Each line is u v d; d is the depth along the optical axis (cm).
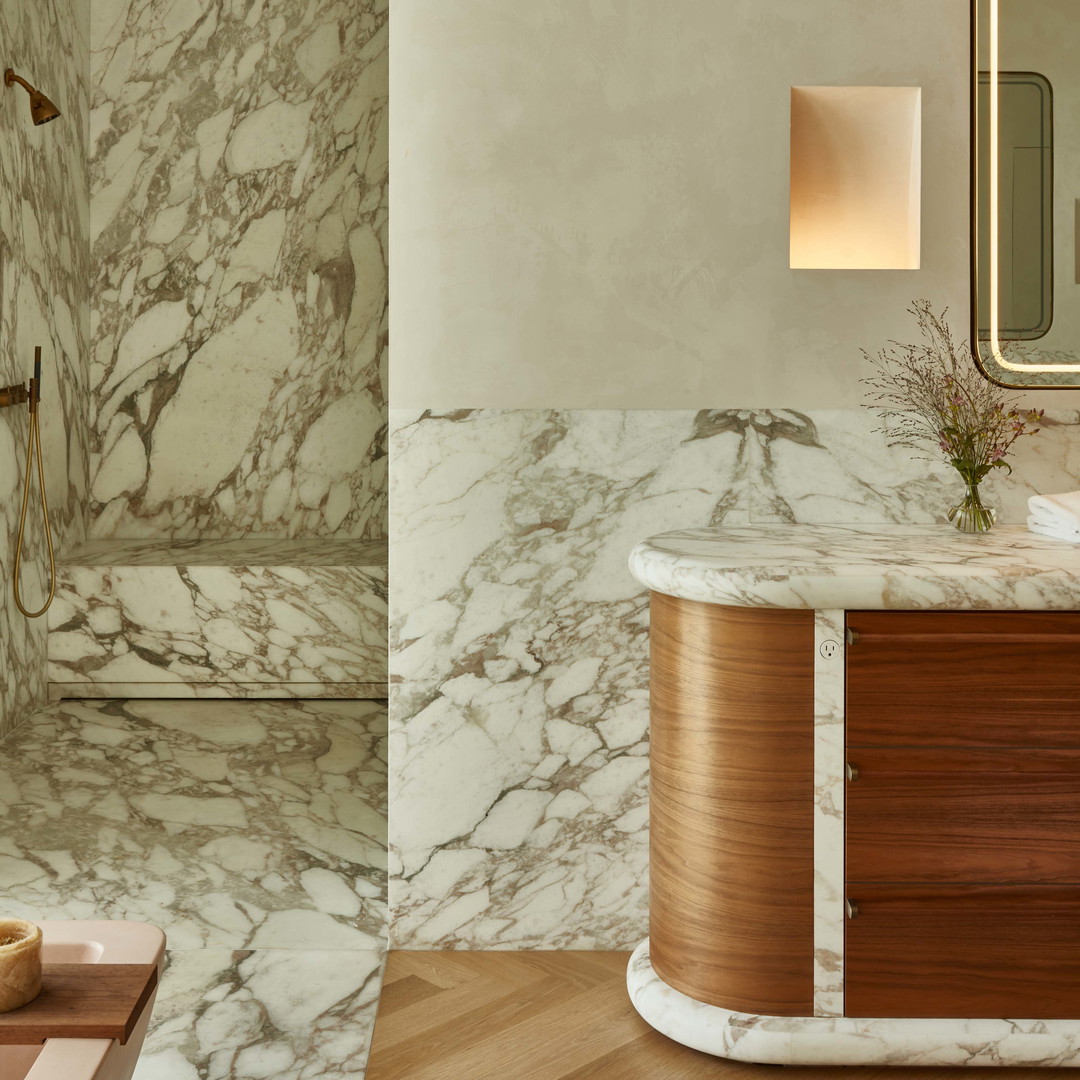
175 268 418
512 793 217
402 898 218
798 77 207
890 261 218
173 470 423
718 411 212
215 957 210
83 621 370
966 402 201
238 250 418
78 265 406
